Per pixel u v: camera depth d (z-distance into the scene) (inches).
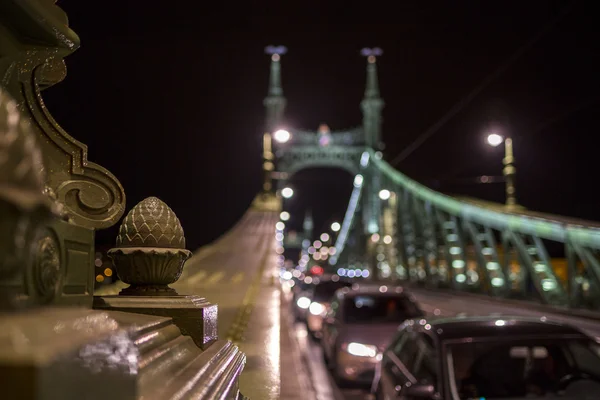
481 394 175.6
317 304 668.7
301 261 4557.1
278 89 3272.6
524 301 1058.7
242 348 190.2
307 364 490.0
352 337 386.9
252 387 127.6
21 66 72.3
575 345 189.6
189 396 56.0
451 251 1648.6
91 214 82.5
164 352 64.7
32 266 50.1
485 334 195.6
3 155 37.7
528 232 1058.1
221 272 1023.0
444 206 1617.9
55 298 57.8
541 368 184.9
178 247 94.3
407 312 429.4
